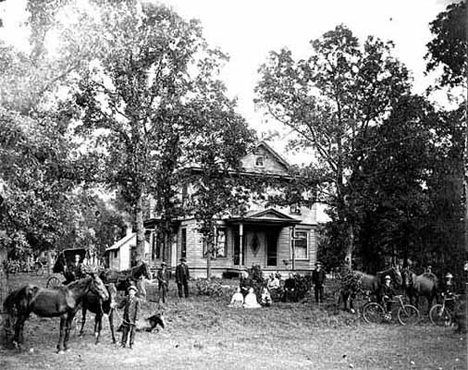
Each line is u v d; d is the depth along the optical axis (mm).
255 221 36969
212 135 25906
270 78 26969
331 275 38812
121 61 22797
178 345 15555
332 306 24109
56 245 16516
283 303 25297
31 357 13445
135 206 24797
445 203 27422
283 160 35750
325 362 13695
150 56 24609
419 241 30281
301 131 26891
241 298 23859
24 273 31750
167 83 25172
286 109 26938
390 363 13648
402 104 26797
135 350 14695
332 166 26438
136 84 24250
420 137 26438
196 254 35906
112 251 51781
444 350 15352
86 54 18984
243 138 26312
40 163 14789
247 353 14727
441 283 24969
